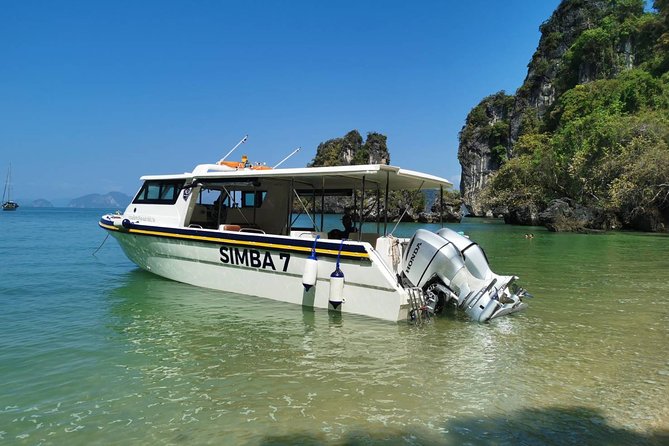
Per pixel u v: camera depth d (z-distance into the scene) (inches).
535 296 459.5
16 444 172.7
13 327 332.5
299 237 366.9
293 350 279.0
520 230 1958.7
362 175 357.4
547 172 2333.9
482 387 224.4
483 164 5413.4
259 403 205.6
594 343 298.0
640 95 2294.5
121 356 269.7
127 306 392.2
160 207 482.3
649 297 455.5
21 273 579.2
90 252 849.5
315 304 363.6
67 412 198.4
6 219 2869.1
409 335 309.3
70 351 278.7
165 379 234.1
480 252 356.5
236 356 269.0
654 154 1675.7
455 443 172.9
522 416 194.4
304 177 395.2
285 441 173.9
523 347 288.2
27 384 228.2
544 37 4972.9
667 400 210.4
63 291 461.4
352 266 342.6
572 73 3683.6
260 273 394.6
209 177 432.8
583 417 193.8
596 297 454.3
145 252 486.0
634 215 1781.5
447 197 3253.0
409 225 2600.9
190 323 339.3
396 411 198.1
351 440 174.6
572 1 4640.8
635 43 3344.0
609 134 1897.1
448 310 375.6
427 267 346.0
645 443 173.5
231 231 413.1
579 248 1047.6
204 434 179.2
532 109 4672.7
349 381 231.0
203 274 437.7
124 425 186.7
